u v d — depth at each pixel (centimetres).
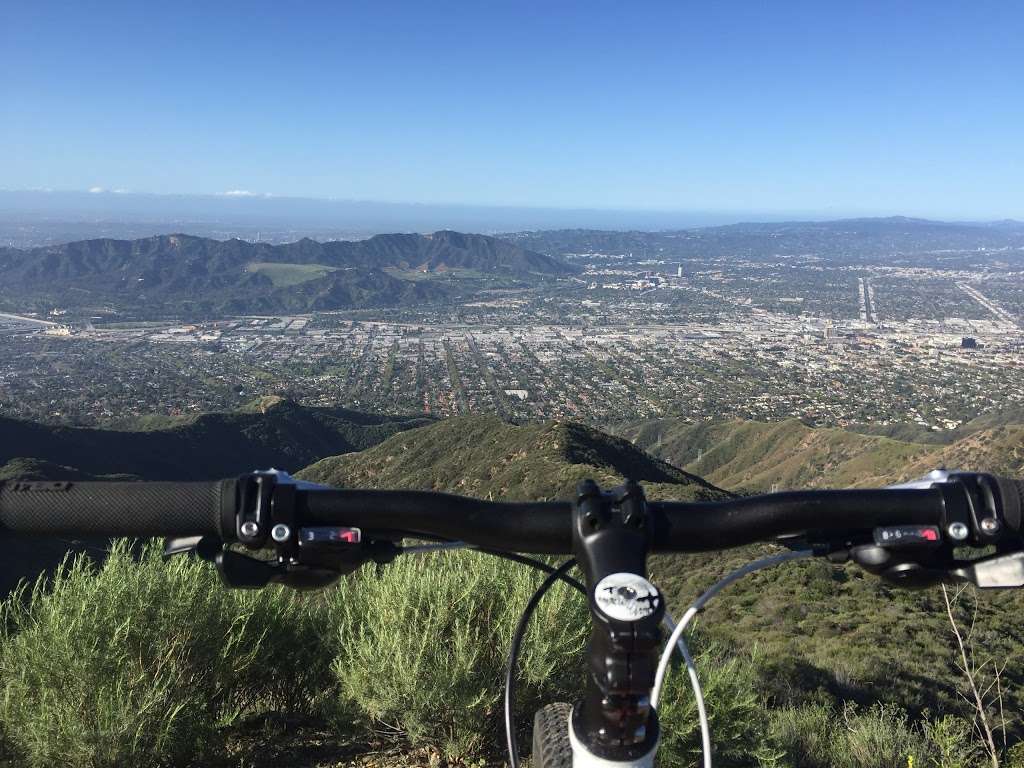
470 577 400
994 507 98
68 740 304
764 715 496
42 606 335
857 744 486
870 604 1381
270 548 100
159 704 330
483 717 370
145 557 355
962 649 420
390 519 102
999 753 489
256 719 412
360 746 383
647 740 90
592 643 92
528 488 4412
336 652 432
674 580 1698
